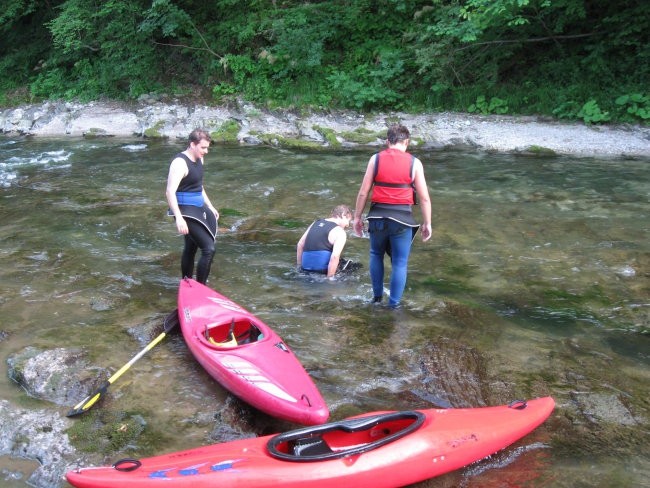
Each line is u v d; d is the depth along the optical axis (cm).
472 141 1191
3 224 764
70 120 1452
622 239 697
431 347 458
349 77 1381
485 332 486
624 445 346
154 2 1385
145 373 421
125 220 779
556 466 326
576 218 770
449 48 1316
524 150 1138
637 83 1231
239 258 648
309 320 505
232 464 295
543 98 1277
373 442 305
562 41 1370
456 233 727
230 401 390
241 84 1470
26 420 367
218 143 1294
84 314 514
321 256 590
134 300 543
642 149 1091
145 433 357
